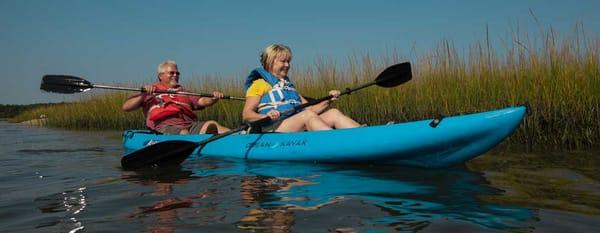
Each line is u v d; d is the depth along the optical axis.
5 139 7.52
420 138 3.16
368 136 3.38
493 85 5.43
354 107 6.86
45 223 2.11
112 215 2.21
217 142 4.34
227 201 2.42
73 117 12.41
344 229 1.90
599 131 4.55
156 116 5.11
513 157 3.81
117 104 11.09
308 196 2.48
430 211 2.15
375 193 2.53
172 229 1.96
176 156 3.78
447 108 5.63
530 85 5.16
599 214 2.03
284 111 4.05
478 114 3.03
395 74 4.38
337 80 7.36
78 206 2.41
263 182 2.91
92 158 4.52
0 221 2.16
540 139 4.80
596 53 4.93
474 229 1.86
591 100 4.63
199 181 3.02
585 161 3.51
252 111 4.07
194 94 4.93
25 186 3.02
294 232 1.88
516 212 2.09
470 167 3.34
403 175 3.06
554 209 2.12
